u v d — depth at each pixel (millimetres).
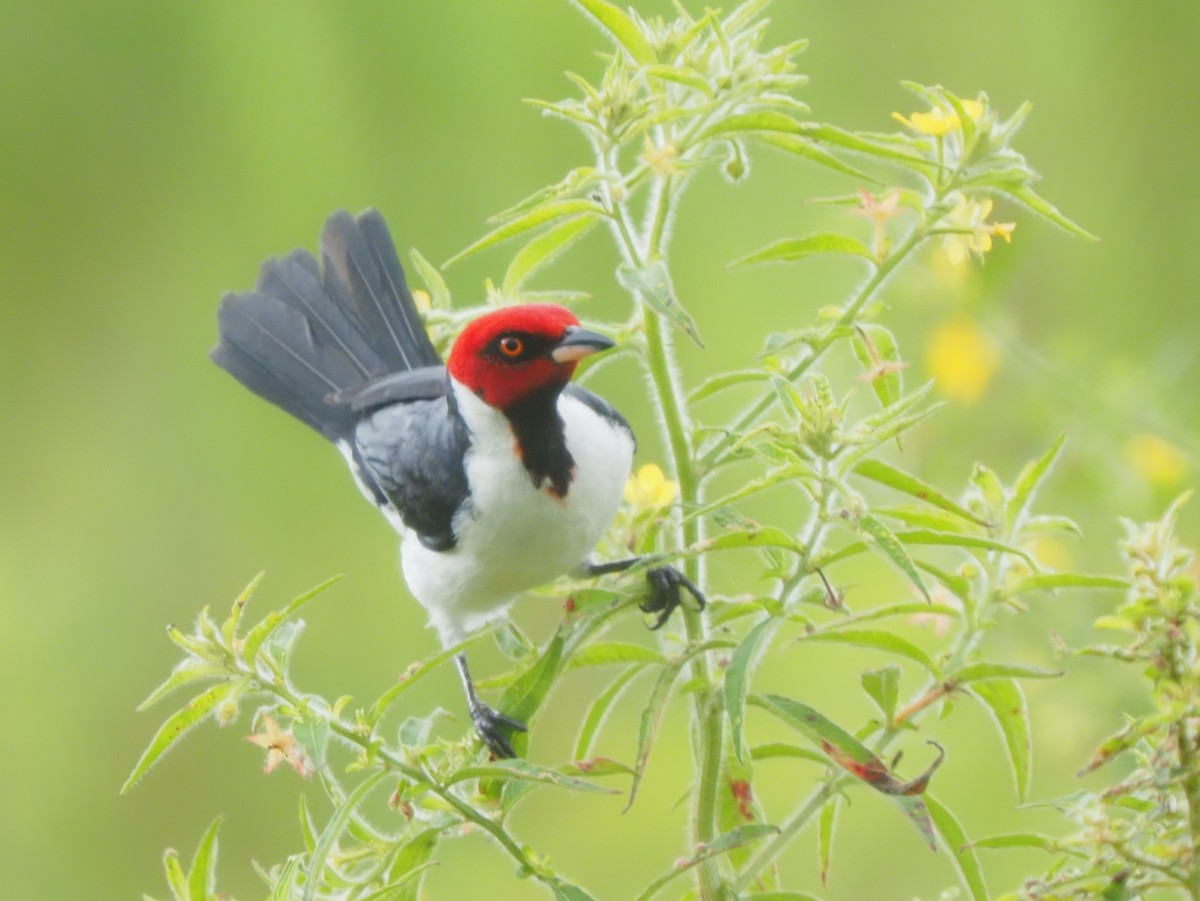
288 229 16375
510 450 8586
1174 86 14438
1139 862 6555
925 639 12836
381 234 10914
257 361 10727
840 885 12484
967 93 15078
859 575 13242
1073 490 10844
